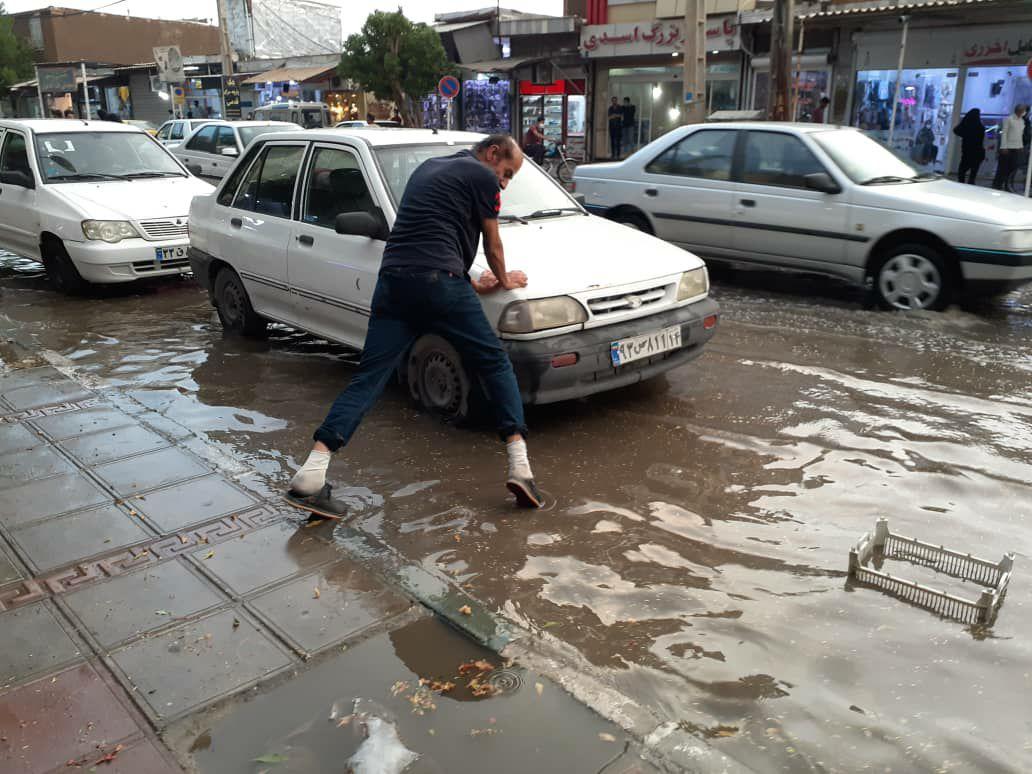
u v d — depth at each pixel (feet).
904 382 17.94
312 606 9.90
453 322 12.32
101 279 26.73
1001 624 9.43
